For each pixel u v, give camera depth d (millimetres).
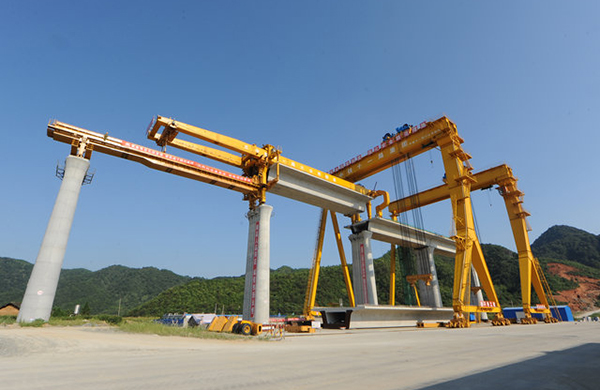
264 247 32969
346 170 49125
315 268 44656
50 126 26891
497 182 49156
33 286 24016
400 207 54062
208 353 12469
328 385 6641
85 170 27734
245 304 32406
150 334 20203
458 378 7250
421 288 51812
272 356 11531
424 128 40531
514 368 8531
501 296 97938
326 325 38500
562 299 96250
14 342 14227
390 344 16281
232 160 36938
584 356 10812
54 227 25391
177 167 31281
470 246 37469
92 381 7090
